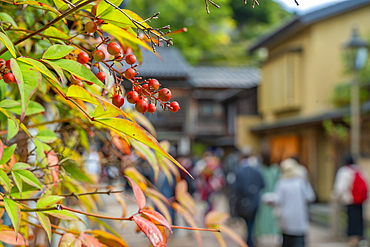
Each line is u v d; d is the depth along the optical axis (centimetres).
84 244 84
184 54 2353
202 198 930
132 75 74
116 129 64
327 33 1148
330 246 628
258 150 1717
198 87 2228
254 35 2922
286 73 1290
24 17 106
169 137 1912
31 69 59
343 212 728
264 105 1545
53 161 97
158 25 2180
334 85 1119
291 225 470
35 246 120
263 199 501
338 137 956
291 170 482
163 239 76
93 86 93
